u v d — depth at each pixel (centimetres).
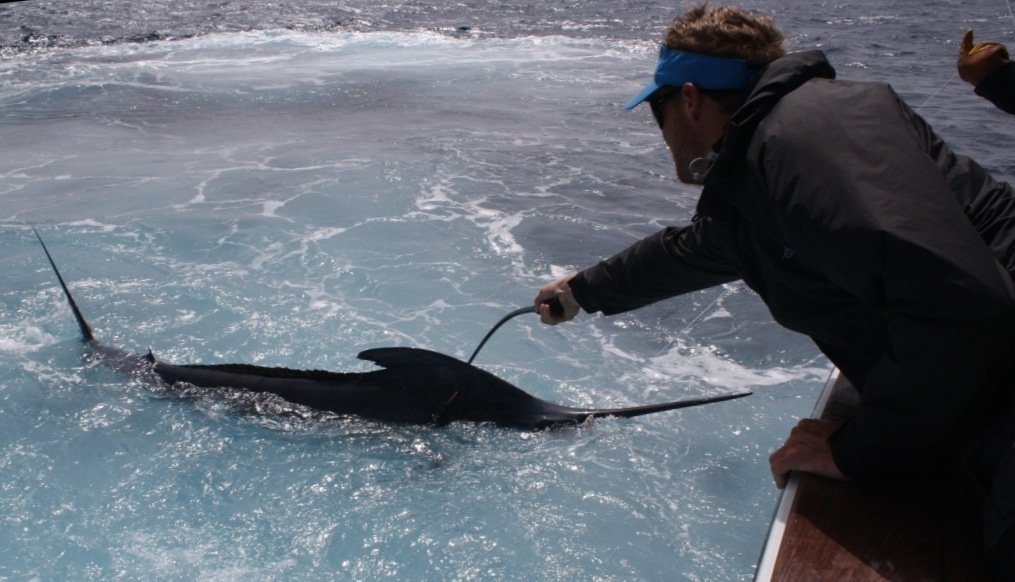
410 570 367
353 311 601
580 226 767
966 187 205
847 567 197
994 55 262
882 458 204
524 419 451
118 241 720
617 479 421
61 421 477
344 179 881
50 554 375
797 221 182
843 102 187
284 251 701
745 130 197
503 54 1611
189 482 427
